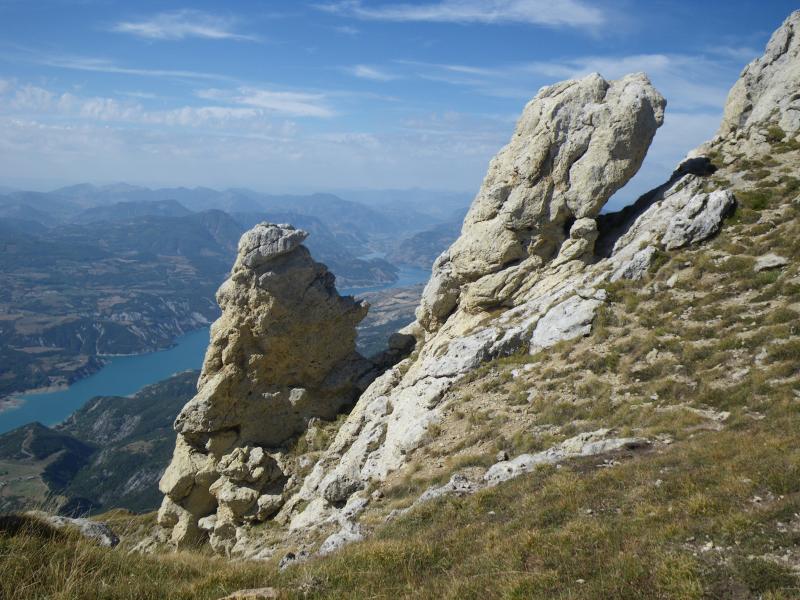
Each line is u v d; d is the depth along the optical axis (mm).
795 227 34094
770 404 22344
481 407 32312
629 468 19172
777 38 52375
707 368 27188
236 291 47094
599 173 40188
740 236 35938
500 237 43094
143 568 14281
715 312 30906
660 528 14297
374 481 31781
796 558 11766
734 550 12531
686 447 20078
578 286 38281
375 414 41625
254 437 46969
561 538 14961
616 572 12609
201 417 45719
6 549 12945
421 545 16609
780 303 29359
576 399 29312
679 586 11547
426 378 38469
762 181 40531
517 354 36500
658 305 33750
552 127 41312
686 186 42438
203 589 13383
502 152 46656
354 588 14086
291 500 40531
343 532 22547
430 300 49469
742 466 16703
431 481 26859
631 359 30406
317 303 48875
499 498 20172
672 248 37656
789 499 13867
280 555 25219
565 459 22359
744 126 50438
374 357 53219
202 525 44719
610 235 43812
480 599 12836
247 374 47406
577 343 33875
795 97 47531
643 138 40500
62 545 13953
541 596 12312
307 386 49812
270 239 46969
